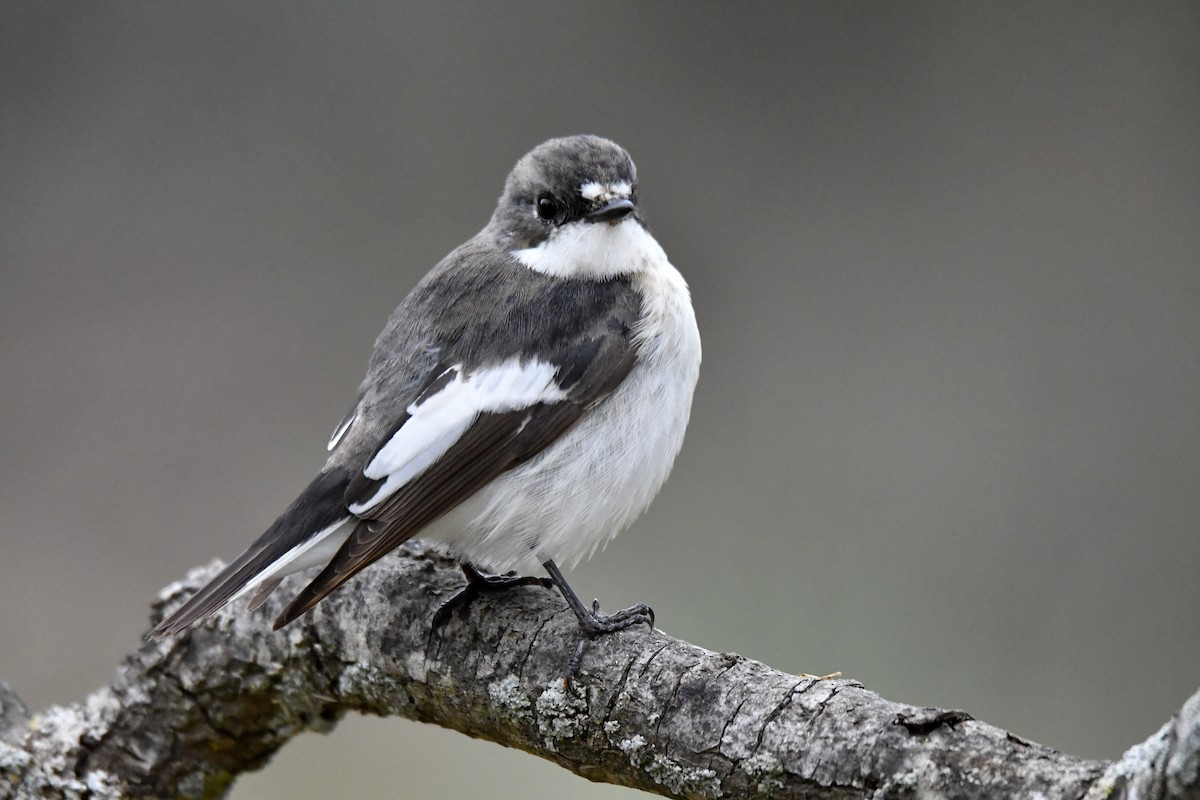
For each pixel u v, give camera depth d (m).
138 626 12.41
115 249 15.00
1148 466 12.88
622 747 5.75
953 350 14.16
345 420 7.27
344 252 15.28
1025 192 15.27
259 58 15.52
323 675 6.99
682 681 5.64
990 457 13.09
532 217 7.75
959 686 11.03
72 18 15.30
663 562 12.01
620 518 7.35
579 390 7.15
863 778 4.96
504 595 6.75
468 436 6.96
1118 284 14.51
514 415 7.04
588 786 10.05
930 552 12.16
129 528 13.11
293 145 15.47
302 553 6.69
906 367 14.10
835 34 15.73
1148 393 13.63
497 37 15.80
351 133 15.56
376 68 15.61
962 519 12.52
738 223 15.44
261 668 7.10
